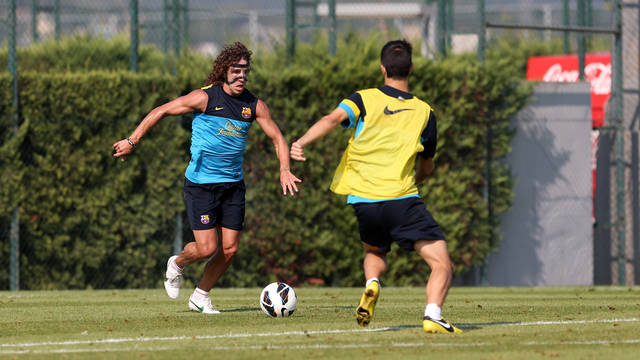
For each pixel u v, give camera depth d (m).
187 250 24.80
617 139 51.78
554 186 51.12
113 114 44.81
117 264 45.28
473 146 48.41
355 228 46.75
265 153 46.25
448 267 18.56
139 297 36.09
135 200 45.31
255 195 46.09
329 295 37.28
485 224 49.06
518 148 50.78
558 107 51.31
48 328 21.58
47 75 44.38
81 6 61.44
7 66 46.00
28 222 44.09
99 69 46.38
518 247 50.69
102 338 19.05
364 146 18.41
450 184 48.03
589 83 51.66
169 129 45.75
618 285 51.56
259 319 23.52
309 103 46.81
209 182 24.09
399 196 18.11
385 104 18.48
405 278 47.34
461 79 48.31
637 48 52.25
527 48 75.31
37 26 63.19
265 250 46.16
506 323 22.23
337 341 17.97
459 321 22.89
